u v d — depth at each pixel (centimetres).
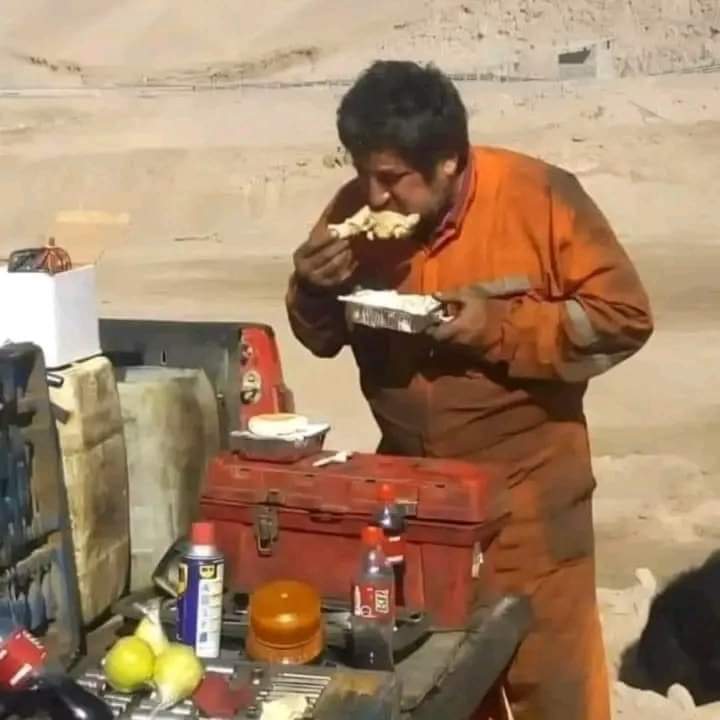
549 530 253
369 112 233
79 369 219
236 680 196
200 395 254
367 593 209
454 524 225
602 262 243
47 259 225
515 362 243
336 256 246
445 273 249
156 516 240
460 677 208
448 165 239
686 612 335
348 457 240
